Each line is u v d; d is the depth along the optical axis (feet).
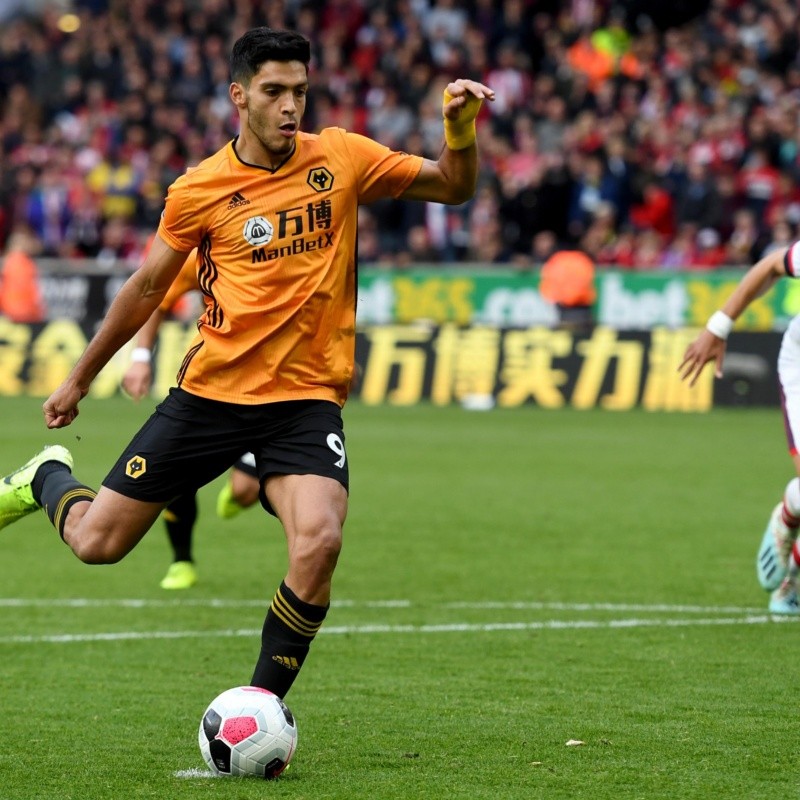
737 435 205.87
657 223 265.54
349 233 59.82
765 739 61.31
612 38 314.14
